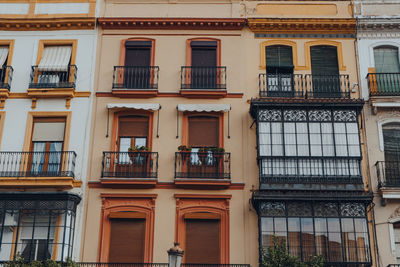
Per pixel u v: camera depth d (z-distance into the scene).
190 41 21.02
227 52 20.84
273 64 20.72
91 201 18.64
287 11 21.48
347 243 17.33
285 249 16.17
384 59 20.80
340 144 18.44
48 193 17.92
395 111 19.66
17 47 21.03
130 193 18.69
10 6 21.66
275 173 18.17
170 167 19.06
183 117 19.81
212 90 19.91
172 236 18.16
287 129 18.67
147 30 21.27
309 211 17.70
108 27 21.25
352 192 17.84
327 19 20.89
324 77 20.30
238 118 19.77
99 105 20.08
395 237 18.12
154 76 20.42
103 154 19.05
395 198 18.30
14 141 19.55
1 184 18.47
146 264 17.78
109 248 18.20
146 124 19.92
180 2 21.64
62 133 19.78
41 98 20.14
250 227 18.17
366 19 20.91
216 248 18.14
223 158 18.92
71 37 21.20
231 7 21.59
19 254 17.14
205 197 18.58
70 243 17.97
